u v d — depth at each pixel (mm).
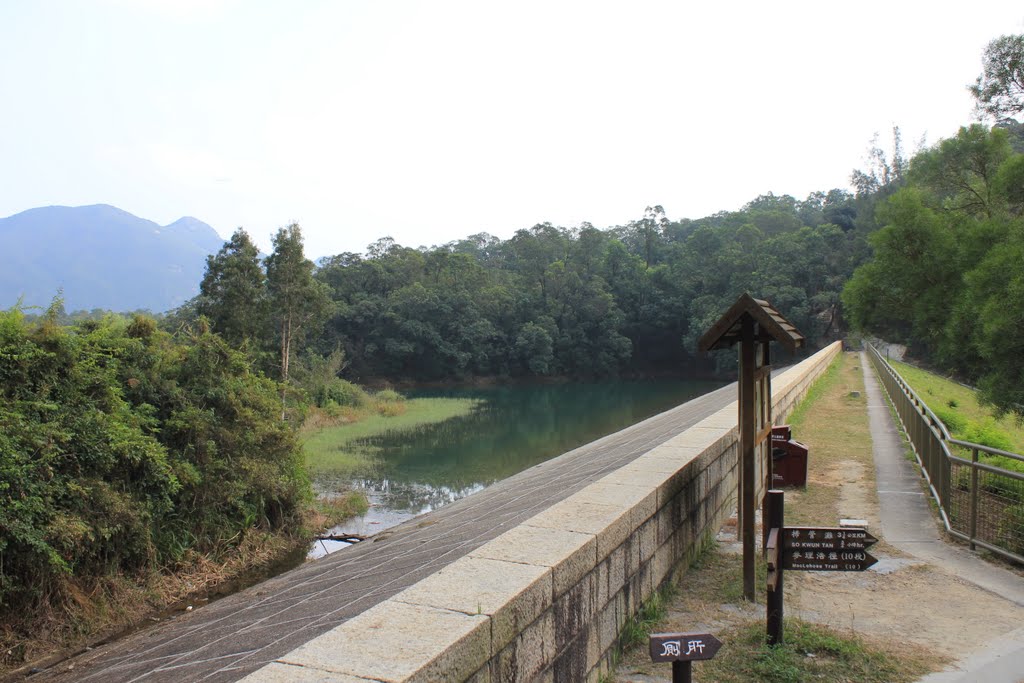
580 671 3637
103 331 12461
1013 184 11461
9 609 8648
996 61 12703
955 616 5035
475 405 50312
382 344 68000
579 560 3631
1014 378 10352
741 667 4078
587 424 38500
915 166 14070
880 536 7160
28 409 9734
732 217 92938
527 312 76312
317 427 32281
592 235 83688
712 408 17641
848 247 70125
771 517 4340
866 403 19984
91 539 9484
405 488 20422
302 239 31562
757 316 5113
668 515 5238
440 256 76875
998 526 6562
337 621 4312
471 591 2990
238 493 13000
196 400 13289
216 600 10789
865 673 4066
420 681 2258
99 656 8242
